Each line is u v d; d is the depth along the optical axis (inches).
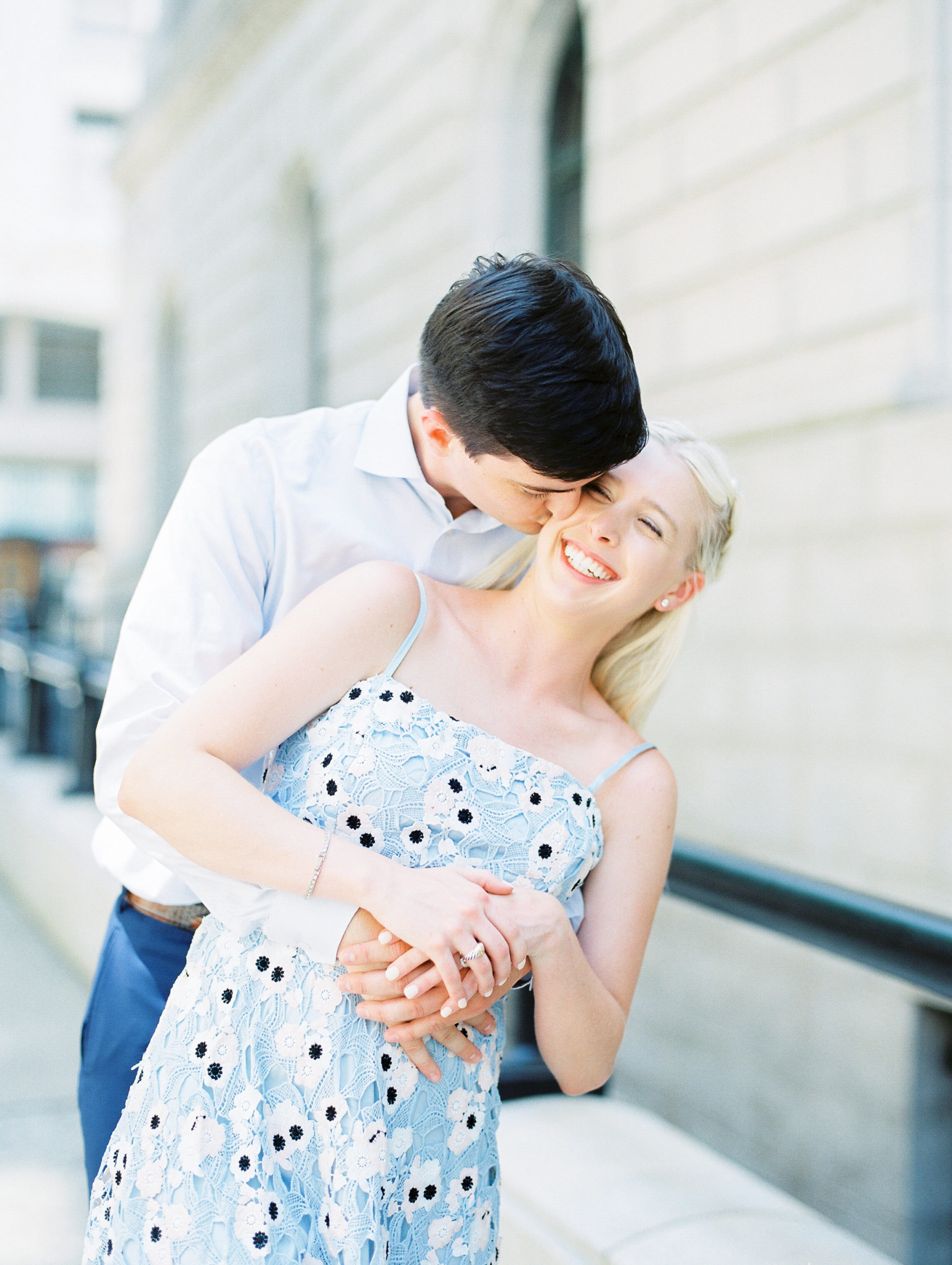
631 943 51.9
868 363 155.3
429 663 49.3
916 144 147.5
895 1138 137.5
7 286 949.2
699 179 183.6
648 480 48.8
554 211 253.6
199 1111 45.3
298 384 386.3
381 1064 45.7
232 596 51.8
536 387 41.5
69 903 152.2
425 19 277.4
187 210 475.8
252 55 397.4
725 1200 66.8
